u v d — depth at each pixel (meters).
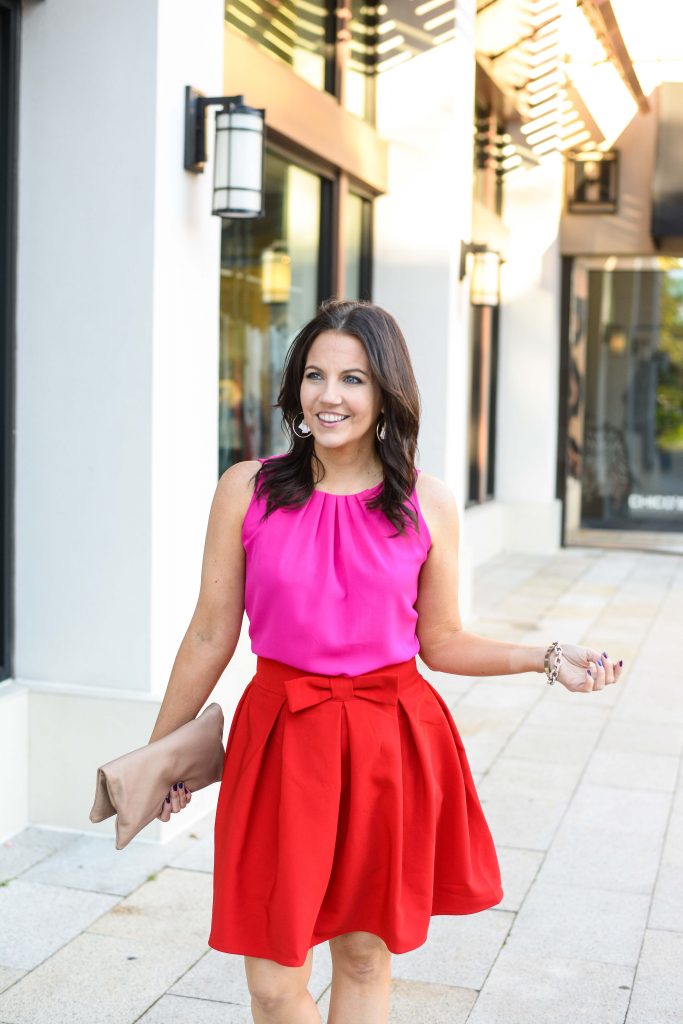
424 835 1.93
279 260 5.84
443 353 7.12
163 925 3.17
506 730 5.30
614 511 13.38
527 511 11.49
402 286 7.14
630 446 13.28
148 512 3.75
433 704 2.00
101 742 3.78
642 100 10.41
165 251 3.74
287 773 1.85
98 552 3.81
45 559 3.87
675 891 3.50
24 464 3.86
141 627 3.79
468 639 2.04
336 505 1.91
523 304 11.34
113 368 3.74
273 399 5.90
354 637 1.87
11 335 3.81
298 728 1.87
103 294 3.73
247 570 1.93
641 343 13.11
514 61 8.59
